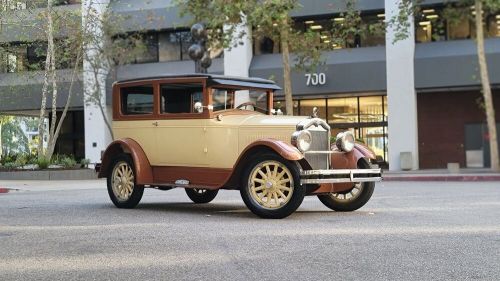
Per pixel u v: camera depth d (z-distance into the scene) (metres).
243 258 5.60
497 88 29.09
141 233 7.27
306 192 9.22
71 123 38.84
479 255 5.61
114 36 31.98
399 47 28.53
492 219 8.33
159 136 9.99
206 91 9.48
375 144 30.98
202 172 9.62
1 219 9.02
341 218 8.63
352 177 8.85
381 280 4.67
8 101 35.06
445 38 28.92
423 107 30.34
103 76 32.56
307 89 29.80
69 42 28.02
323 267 5.16
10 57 32.06
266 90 10.38
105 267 5.31
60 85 33.31
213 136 9.41
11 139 63.44
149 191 15.32
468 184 18.41
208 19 24.39
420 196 12.98
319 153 8.89
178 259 5.61
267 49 31.31
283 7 22.77
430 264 5.23
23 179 26.02
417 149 29.33
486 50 27.56
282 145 8.51
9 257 5.84
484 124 29.53
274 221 8.34
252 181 8.81
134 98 10.38
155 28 32.31
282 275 4.88
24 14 28.45
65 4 33.53
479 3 22.98
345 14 28.89
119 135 10.54
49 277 4.94
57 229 7.78
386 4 28.42
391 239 6.56
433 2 27.98
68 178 26.55
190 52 17.56
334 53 29.86
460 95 29.88
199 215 9.26
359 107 31.25
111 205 11.18
